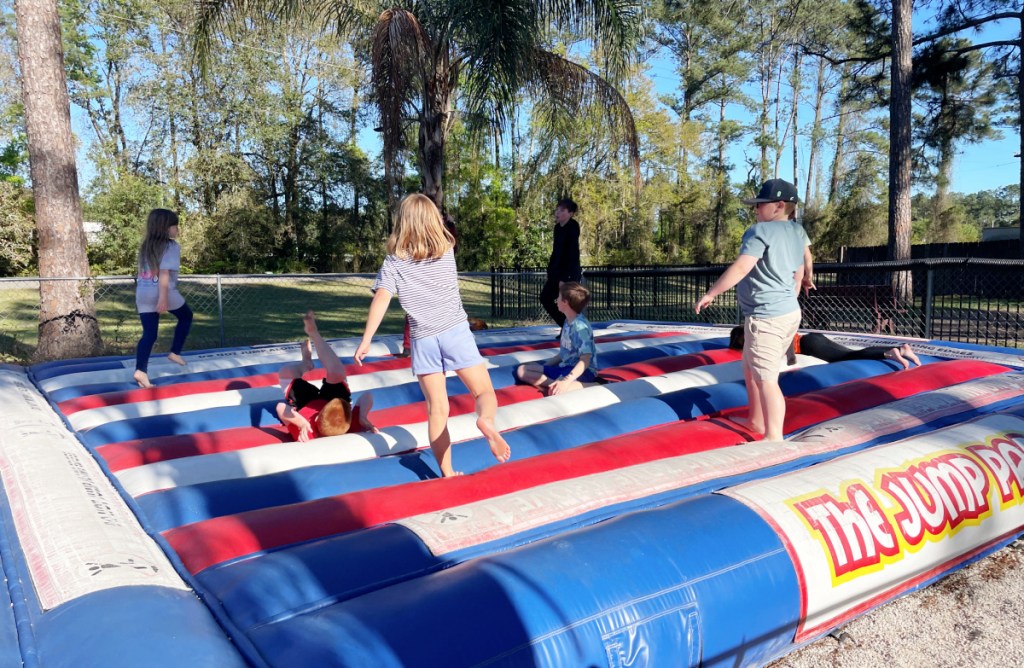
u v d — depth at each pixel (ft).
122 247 91.66
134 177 96.07
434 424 11.35
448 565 8.30
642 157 117.60
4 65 94.53
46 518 9.34
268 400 17.40
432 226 10.96
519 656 6.53
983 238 119.96
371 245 108.88
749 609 8.00
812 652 9.18
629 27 38.45
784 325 12.95
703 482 11.02
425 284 11.00
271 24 40.60
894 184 57.67
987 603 10.39
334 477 11.41
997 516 11.39
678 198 130.52
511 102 33.83
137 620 6.68
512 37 32.89
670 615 7.40
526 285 54.54
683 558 8.01
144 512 10.19
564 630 6.84
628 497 10.24
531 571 7.38
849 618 9.52
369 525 9.59
